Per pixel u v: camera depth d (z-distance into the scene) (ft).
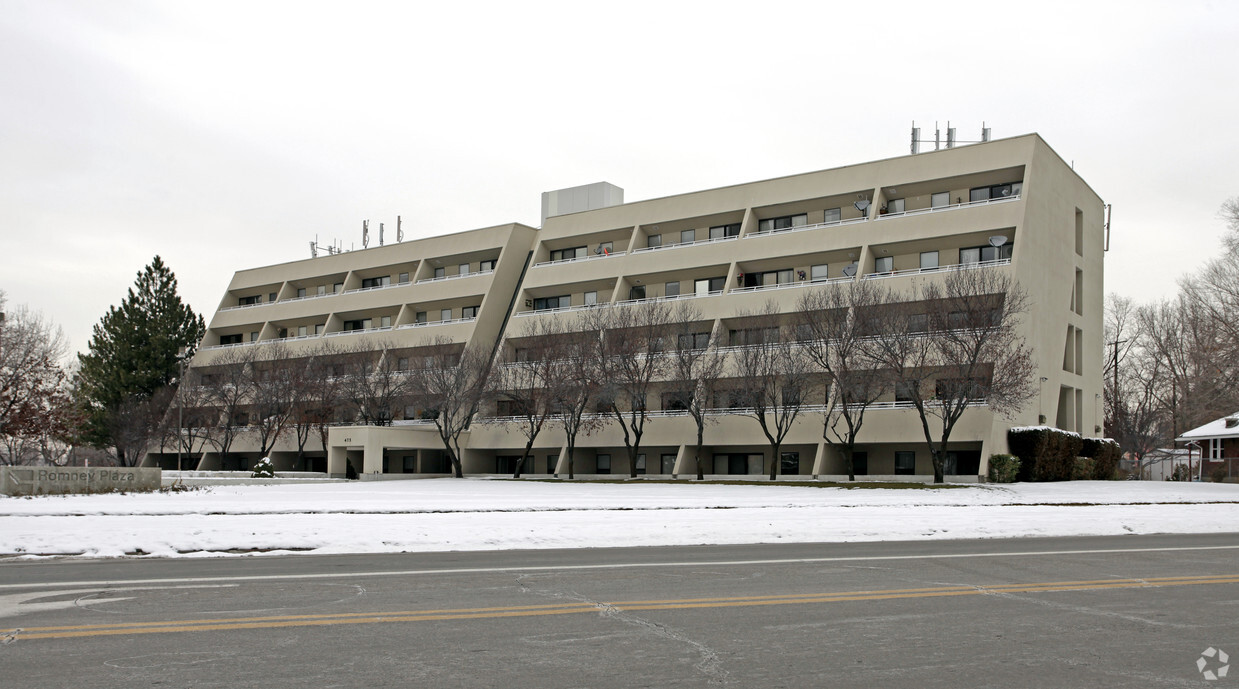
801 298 183.62
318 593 39.29
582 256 234.38
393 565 50.03
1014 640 30.40
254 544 58.70
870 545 64.34
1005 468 155.84
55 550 55.47
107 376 271.08
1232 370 182.80
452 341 232.94
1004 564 51.47
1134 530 78.13
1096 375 204.95
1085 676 25.81
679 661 27.09
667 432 197.26
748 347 179.93
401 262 261.85
